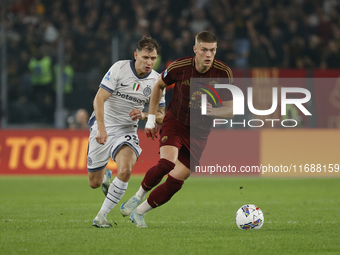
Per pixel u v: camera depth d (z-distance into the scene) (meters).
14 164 54.53
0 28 63.88
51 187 43.41
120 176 21.41
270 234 19.56
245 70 55.41
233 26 68.50
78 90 57.62
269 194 39.09
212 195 38.44
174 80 21.64
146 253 15.76
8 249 16.34
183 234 19.45
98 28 67.75
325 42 70.69
